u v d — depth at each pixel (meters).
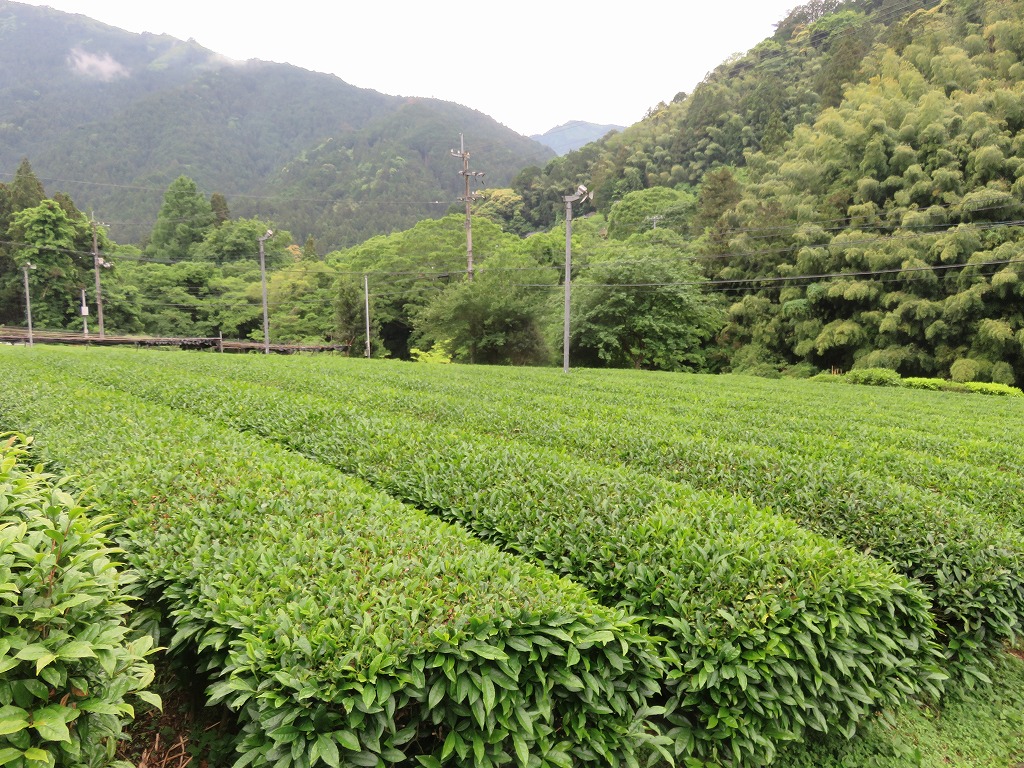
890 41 53.00
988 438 10.73
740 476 6.09
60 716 1.91
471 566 3.12
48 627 2.07
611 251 39.19
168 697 3.28
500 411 9.07
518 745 2.36
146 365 16.11
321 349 44.56
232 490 4.02
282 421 7.26
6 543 2.06
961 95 33.34
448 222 51.69
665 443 7.04
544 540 4.05
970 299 27.52
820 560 3.65
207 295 55.91
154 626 3.02
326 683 2.28
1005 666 4.50
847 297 31.86
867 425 10.70
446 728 2.53
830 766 3.38
